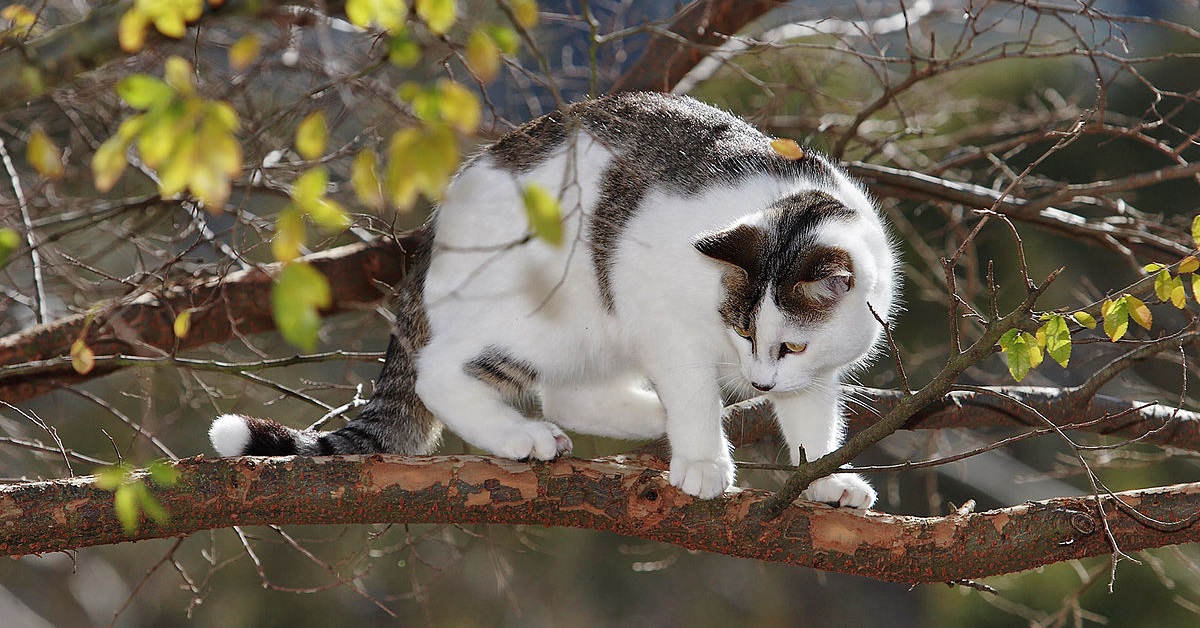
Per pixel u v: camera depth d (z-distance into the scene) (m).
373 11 2.65
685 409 5.04
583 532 11.72
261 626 11.45
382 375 5.64
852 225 5.11
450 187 5.41
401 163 2.37
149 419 6.78
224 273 5.68
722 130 5.64
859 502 5.06
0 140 6.92
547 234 2.47
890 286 5.48
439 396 5.16
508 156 5.38
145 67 4.94
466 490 4.40
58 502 4.13
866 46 9.33
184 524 4.23
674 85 7.96
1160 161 10.43
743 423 5.99
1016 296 10.20
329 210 2.58
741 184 5.29
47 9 6.73
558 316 5.21
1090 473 4.08
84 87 5.67
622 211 5.14
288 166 6.09
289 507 4.31
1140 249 7.44
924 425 6.05
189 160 2.32
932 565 4.40
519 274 5.12
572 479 4.47
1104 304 3.86
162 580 11.71
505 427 5.01
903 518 4.47
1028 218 7.21
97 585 12.04
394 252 7.18
